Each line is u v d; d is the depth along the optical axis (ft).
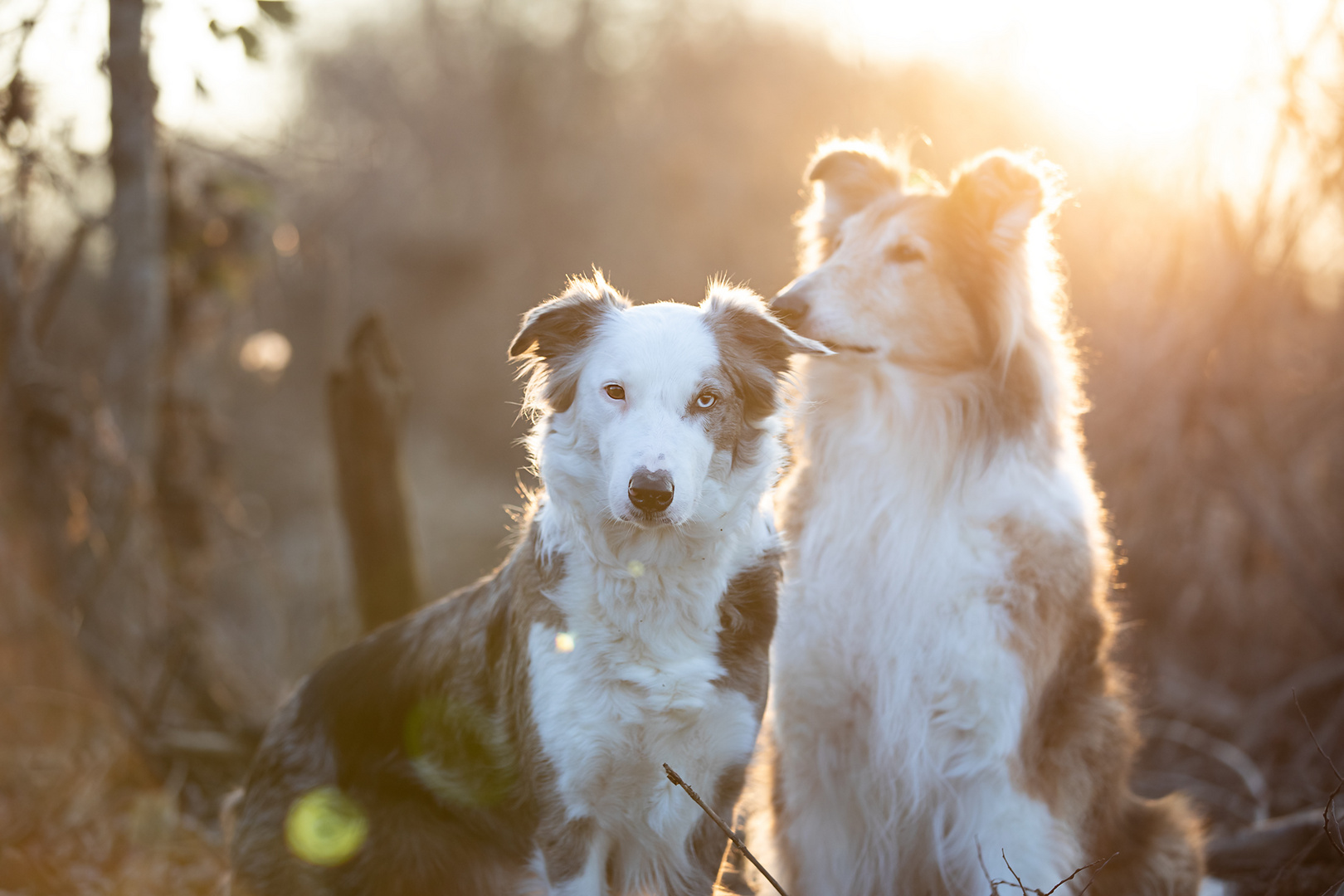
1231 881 14.64
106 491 18.16
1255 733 19.29
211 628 20.75
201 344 22.47
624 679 10.74
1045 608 12.01
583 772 10.69
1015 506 12.12
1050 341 12.97
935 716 12.23
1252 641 21.86
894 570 12.37
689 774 11.02
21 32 16.88
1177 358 21.34
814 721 12.81
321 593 28.02
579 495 10.94
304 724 12.94
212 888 14.78
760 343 11.43
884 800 12.79
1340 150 18.65
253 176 22.40
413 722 12.12
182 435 21.91
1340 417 21.35
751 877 13.85
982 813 12.19
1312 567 21.26
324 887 12.11
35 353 18.20
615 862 11.35
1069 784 12.32
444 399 71.92
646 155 75.77
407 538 19.30
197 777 17.81
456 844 11.85
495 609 11.80
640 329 10.84
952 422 12.46
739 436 11.21
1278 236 20.25
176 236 21.16
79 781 16.28
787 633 12.80
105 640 17.99
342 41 82.38
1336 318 21.88
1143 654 21.75
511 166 80.64
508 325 73.05
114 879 14.84
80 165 18.72
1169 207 21.25
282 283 26.73
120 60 18.30
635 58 84.69
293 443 51.06
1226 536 22.03
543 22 86.38
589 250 74.49
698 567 10.95
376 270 73.46
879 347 12.51
